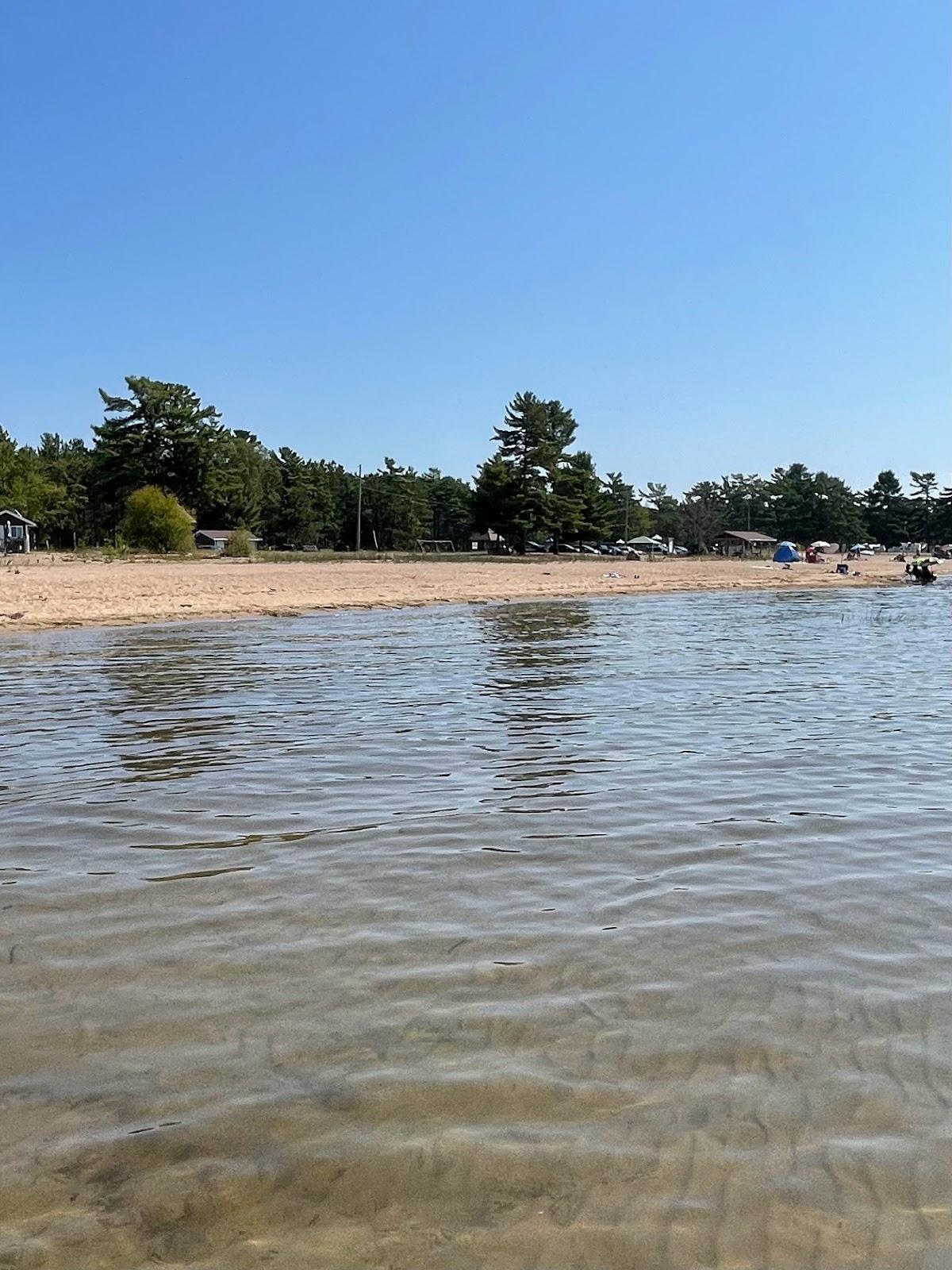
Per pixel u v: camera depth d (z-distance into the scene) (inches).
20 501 4173.2
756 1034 180.4
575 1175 142.3
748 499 7003.0
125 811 332.5
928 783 371.9
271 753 423.8
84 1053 174.9
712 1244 129.0
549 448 4055.1
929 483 6505.9
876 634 1042.7
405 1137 150.6
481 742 448.1
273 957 214.4
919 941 222.7
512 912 240.7
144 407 3973.9
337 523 5319.9
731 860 279.9
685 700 576.7
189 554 3029.0
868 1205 135.9
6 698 581.3
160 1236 130.6
